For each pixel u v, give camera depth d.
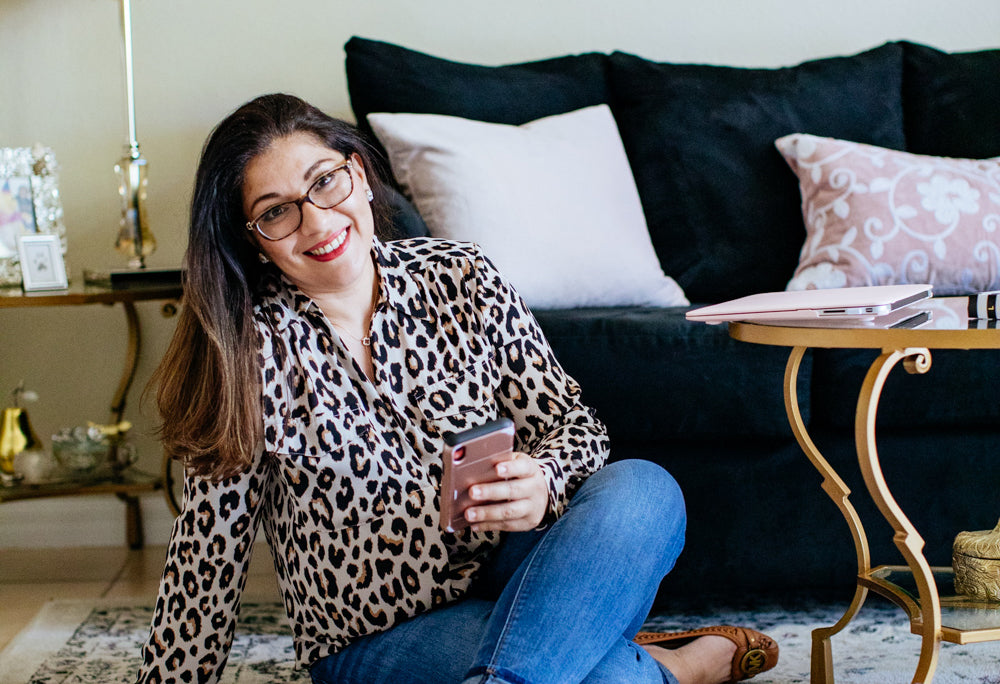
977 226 2.00
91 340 2.42
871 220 2.01
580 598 0.97
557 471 1.12
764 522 1.72
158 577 2.16
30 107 2.37
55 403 2.43
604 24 2.49
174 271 2.22
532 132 2.11
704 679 1.41
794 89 2.27
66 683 1.60
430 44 2.47
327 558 1.11
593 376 1.71
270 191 1.07
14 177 2.16
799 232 2.20
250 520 1.11
